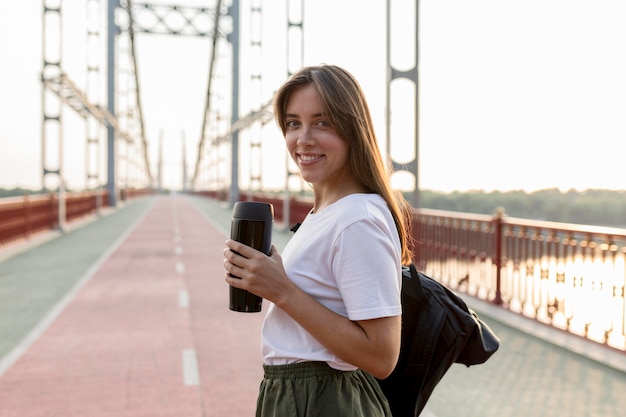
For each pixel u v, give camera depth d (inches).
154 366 183.8
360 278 47.4
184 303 284.8
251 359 191.8
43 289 323.0
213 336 221.9
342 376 52.6
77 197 906.7
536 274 228.2
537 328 215.8
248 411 147.3
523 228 235.9
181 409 148.3
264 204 50.6
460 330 59.8
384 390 60.9
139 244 573.3
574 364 178.4
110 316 255.6
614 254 184.7
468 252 280.1
